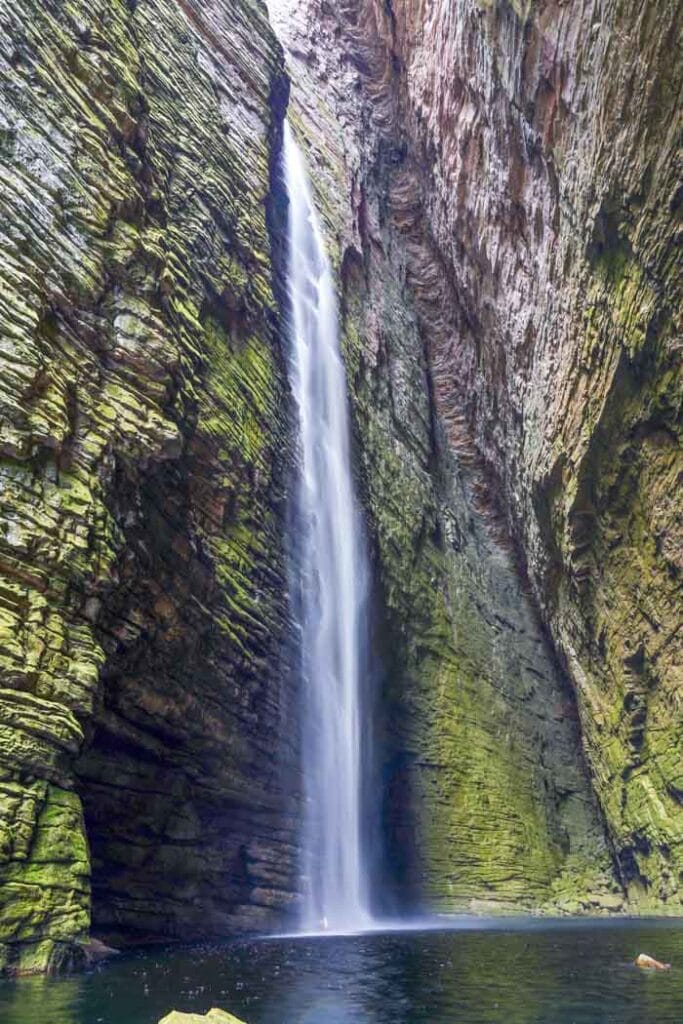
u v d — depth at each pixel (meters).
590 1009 7.64
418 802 26.30
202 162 18.66
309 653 20.53
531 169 24.70
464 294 33.47
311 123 32.16
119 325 13.18
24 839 9.42
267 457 19.30
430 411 34.59
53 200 12.32
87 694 10.83
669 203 18.81
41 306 11.54
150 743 13.73
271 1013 7.39
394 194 37.47
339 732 21.95
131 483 12.84
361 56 38.34
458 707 28.89
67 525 11.12
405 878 24.91
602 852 29.45
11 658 9.91
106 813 12.94
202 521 15.88
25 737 9.84
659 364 20.81
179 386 14.76
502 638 32.72
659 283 19.81
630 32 18.27
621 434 22.92
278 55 24.77
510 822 28.38
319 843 19.86
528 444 28.02
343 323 28.09
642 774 25.30
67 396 11.73
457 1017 7.24
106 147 13.73
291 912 17.69
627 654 25.12
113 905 12.86
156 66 17.97
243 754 16.56
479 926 19.94
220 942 13.98
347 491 25.17
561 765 31.72
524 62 22.58
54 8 13.48
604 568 25.38
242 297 19.08
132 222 14.12
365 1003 7.96
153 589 13.66
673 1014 7.35
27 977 8.88
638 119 18.80
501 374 31.12
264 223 21.53
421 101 33.22
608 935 16.16
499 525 35.50
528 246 26.17
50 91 12.80
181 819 14.60
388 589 26.59
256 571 17.94
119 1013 7.07
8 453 10.59
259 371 19.84
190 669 14.83
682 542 21.73
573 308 23.39
